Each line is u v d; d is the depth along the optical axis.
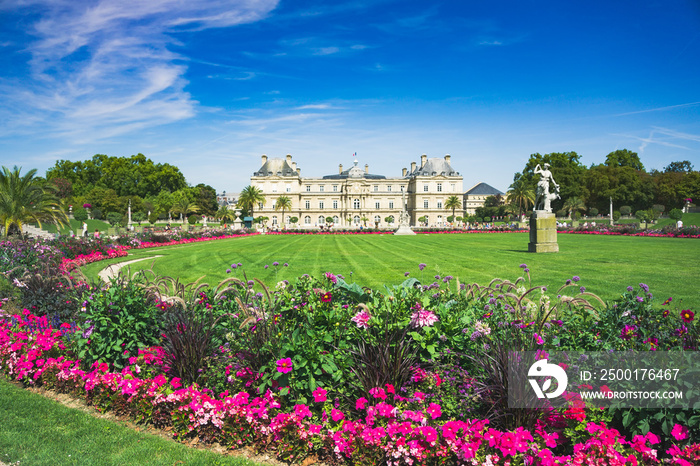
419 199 113.44
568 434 3.80
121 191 103.56
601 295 11.27
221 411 4.51
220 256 23.75
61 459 4.15
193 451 4.34
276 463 4.18
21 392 5.79
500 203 137.25
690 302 10.27
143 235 34.78
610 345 4.54
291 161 118.94
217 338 5.79
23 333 6.89
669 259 19.92
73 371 5.67
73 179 104.94
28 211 27.42
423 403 4.32
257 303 6.04
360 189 115.88
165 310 6.00
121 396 5.06
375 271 16.77
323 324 5.07
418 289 5.52
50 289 8.54
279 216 113.12
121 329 5.67
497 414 3.99
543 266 17.75
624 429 4.00
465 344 5.02
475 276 15.09
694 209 80.88
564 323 5.28
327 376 4.85
